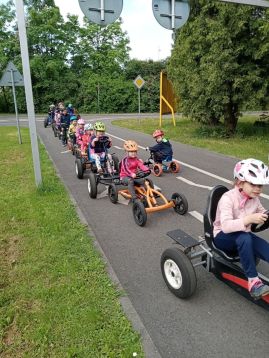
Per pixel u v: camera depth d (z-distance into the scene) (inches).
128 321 128.5
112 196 267.4
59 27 1689.2
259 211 134.6
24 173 357.7
